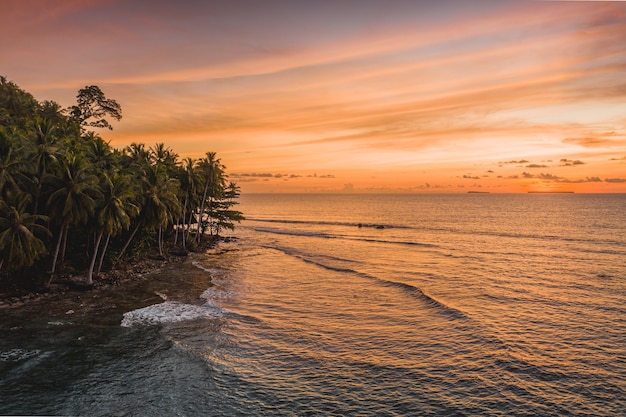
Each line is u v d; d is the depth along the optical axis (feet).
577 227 417.28
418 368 90.27
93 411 71.87
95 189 139.85
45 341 100.37
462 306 138.41
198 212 296.71
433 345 103.24
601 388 81.46
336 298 147.95
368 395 78.79
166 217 189.88
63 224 140.15
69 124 280.92
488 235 361.51
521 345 103.30
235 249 279.28
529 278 182.70
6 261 136.05
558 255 246.06
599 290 159.22
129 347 98.73
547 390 80.79
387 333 111.75
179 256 239.71
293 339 106.73
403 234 380.17
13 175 127.95
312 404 75.46
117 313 123.65
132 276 175.11
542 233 367.04
